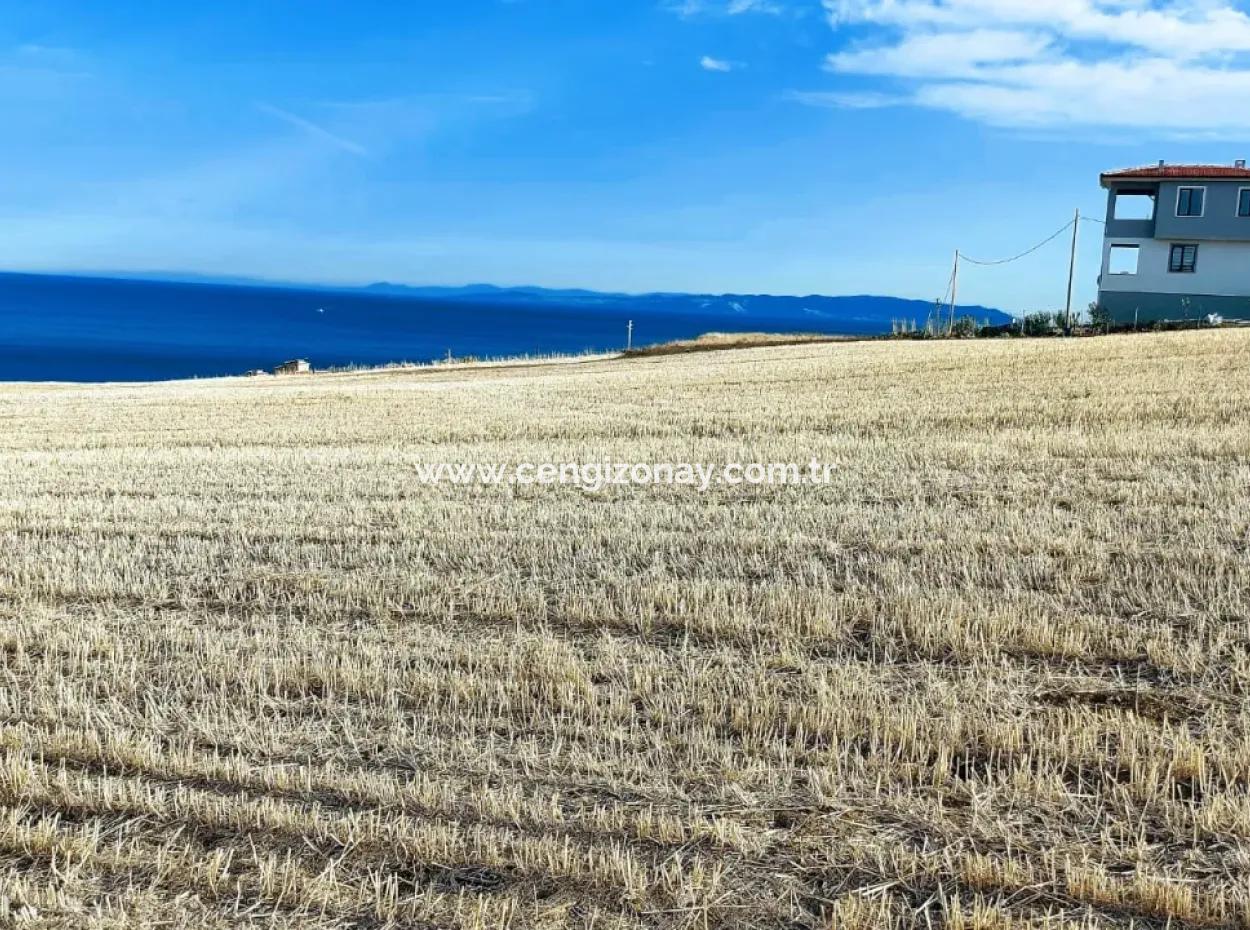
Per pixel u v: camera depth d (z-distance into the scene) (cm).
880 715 549
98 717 575
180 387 3891
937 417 1847
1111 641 661
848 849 430
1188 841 433
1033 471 1312
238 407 2586
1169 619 710
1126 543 909
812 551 919
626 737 536
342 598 820
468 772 502
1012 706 571
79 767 514
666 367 3472
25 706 597
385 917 389
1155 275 4331
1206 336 3184
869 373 2691
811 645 682
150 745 520
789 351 3959
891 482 1274
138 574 897
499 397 2634
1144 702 581
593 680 630
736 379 2767
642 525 1049
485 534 1012
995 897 399
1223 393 1928
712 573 855
